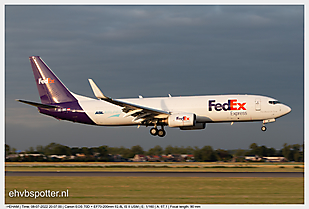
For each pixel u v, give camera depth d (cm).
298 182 7138
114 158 16575
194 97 10856
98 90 9656
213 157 15762
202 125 11281
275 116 10088
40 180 7981
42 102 11988
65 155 16525
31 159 16112
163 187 6581
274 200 5369
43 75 11950
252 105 10188
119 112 11331
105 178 8169
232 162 15475
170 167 11975
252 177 8056
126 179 7906
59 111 11675
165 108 10856
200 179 7731
